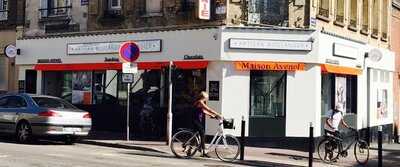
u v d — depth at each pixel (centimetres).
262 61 1967
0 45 2716
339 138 1733
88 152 1630
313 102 2016
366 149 1695
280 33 1978
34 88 2545
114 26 2255
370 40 2597
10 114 1891
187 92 2062
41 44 2492
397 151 2272
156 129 2133
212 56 1970
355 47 2325
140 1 2181
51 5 2511
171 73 1884
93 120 2334
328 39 2083
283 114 2020
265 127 2003
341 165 1667
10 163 1264
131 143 1898
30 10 2566
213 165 1446
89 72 2372
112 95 2291
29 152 1528
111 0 2300
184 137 1614
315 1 2052
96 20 2311
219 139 1614
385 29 2812
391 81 2895
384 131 2780
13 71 2656
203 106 1616
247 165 1534
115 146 1881
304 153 1911
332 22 2208
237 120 1973
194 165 1416
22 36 2586
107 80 2309
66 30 2423
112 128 2284
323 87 2159
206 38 1986
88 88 2373
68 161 1341
